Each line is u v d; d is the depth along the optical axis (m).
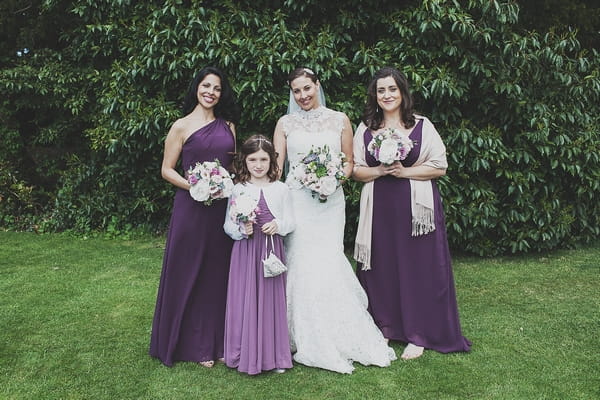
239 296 2.99
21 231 6.59
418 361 3.11
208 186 2.87
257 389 2.80
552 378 2.88
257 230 2.98
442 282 3.21
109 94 5.55
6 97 6.93
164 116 5.16
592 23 6.42
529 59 4.79
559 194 5.43
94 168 6.52
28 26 7.04
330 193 3.00
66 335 3.52
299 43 4.75
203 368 3.05
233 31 4.83
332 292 3.10
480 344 3.34
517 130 5.14
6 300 4.18
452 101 4.93
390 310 3.32
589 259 5.30
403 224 3.21
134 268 5.07
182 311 3.06
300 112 3.27
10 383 2.88
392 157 3.00
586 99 5.26
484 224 5.02
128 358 3.18
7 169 6.93
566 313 3.85
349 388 2.80
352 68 4.94
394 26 4.72
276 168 3.08
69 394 2.76
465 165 5.02
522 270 4.97
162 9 4.95
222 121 3.21
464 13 4.52
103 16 5.56
